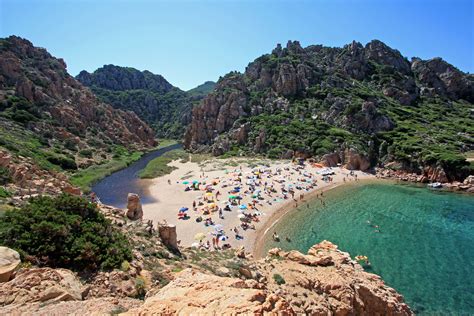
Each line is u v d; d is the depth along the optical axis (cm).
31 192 3838
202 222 5184
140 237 2741
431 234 4719
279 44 15875
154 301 1025
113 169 9569
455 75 14788
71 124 11362
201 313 899
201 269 2417
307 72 13688
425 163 8062
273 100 13075
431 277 3494
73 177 7894
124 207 6172
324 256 3112
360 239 4569
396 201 6400
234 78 15138
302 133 10644
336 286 2491
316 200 6456
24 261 1664
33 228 1834
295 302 2233
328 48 17112
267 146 10831
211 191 6956
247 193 6706
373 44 16562
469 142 9325
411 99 13538
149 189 7488
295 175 8106
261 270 2739
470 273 3553
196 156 11881
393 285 3347
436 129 10531
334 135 10019
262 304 952
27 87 10581
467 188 7062
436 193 6956
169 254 2598
